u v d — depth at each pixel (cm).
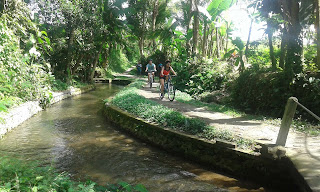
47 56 1594
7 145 656
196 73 1408
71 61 1844
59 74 1680
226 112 871
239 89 999
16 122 846
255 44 1122
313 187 322
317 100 719
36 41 1274
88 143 702
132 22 3044
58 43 1631
